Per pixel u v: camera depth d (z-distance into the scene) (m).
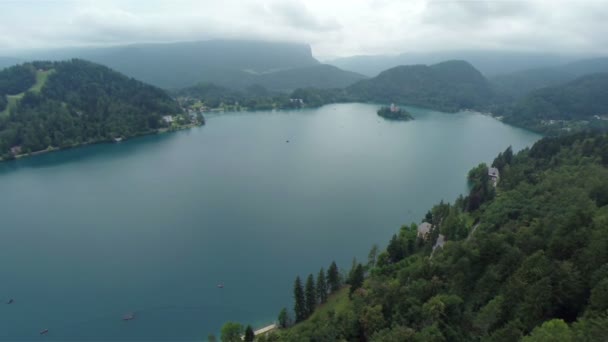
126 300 142.62
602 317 62.66
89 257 171.00
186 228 199.00
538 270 81.69
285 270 162.00
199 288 149.50
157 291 147.62
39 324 130.75
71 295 145.38
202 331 127.31
